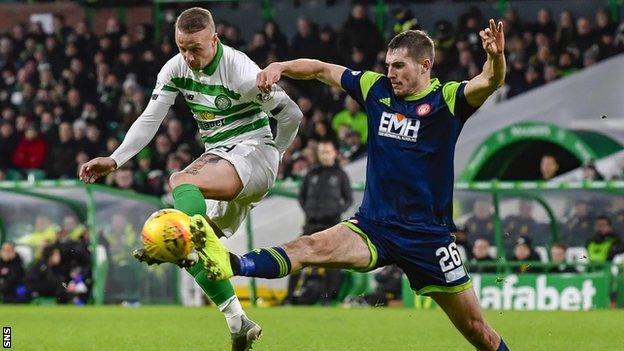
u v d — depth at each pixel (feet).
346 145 149.59
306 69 52.44
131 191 134.51
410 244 50.65
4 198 137.08
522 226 126.82
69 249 134.92
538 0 170.40
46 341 75.87
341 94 157.89
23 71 177.78
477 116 148.66
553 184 124.16
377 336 80.43
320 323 94.58
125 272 134.72
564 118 146.82
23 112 172.96
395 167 50.90
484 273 125.80
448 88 50.72
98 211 134.62
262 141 59.26
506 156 144.87
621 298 122.42
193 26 56.39
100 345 72.38
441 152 50.78
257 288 130.62
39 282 134.72
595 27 156.87
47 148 164.86
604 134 144.87
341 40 163.02
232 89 57.88
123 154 58.13
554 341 76.89
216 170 57.16
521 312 113.09
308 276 128.67
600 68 147.02
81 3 193.06
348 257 49.93
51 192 135.13
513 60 153.28
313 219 122.21
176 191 53.67
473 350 69.21
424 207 50.78
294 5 181.88
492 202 127.24
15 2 199.93
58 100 171.42
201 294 132.16
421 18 174.70
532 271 126.21
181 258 45.47
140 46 175.73
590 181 123.44
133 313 112.16
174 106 161.27
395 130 51.01
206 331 85.20
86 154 160.15
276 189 131.95
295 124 60.08
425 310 117.29
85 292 135.03
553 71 151.74
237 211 60.64
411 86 50.96
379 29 172.65
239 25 183.83
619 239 123.65
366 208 51.49
